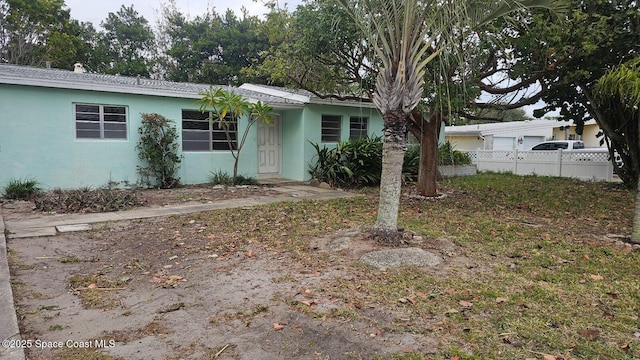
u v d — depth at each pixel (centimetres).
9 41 2269
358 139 1267
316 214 737
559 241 548
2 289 367
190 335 295
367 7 477
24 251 504
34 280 406
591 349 270
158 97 1066
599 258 472
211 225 648
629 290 372
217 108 1135
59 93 935
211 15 2933
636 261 459
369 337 288
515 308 333
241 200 903
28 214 724
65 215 719
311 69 911
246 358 263
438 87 612
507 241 546
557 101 1026
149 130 1040
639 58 518
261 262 461
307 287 382
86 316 326
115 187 1022
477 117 896
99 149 995
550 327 302
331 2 718
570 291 370
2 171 883
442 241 523
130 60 3044
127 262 467
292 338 289
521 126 2583
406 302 345
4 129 879
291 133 1295
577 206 846
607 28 693
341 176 1173
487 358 260
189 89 1173
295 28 870
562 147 2205
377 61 651
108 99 996
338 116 1337
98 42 3075
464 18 460
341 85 928
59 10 2423
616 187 1164
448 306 337
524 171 1586
